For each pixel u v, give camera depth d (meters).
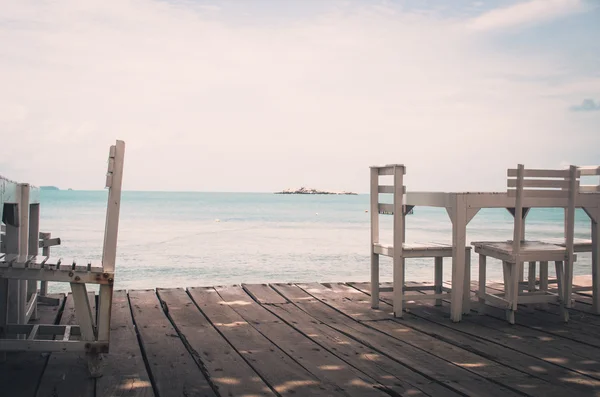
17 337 3.43
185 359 3.30
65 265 2.80
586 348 3.66
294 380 2.95
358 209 51.53
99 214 35.91
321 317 4.53
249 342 3.71
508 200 4.33
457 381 2.96
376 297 4.88
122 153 2.87
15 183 3.25
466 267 4.70
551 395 2.78
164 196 107.81
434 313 4.75
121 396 2.66
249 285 6.00
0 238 3.90
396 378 3.01
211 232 22.62
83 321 2.87
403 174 4.52
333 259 12.88
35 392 2.70
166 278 10.15
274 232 22.80
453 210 4.39
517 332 4.08
